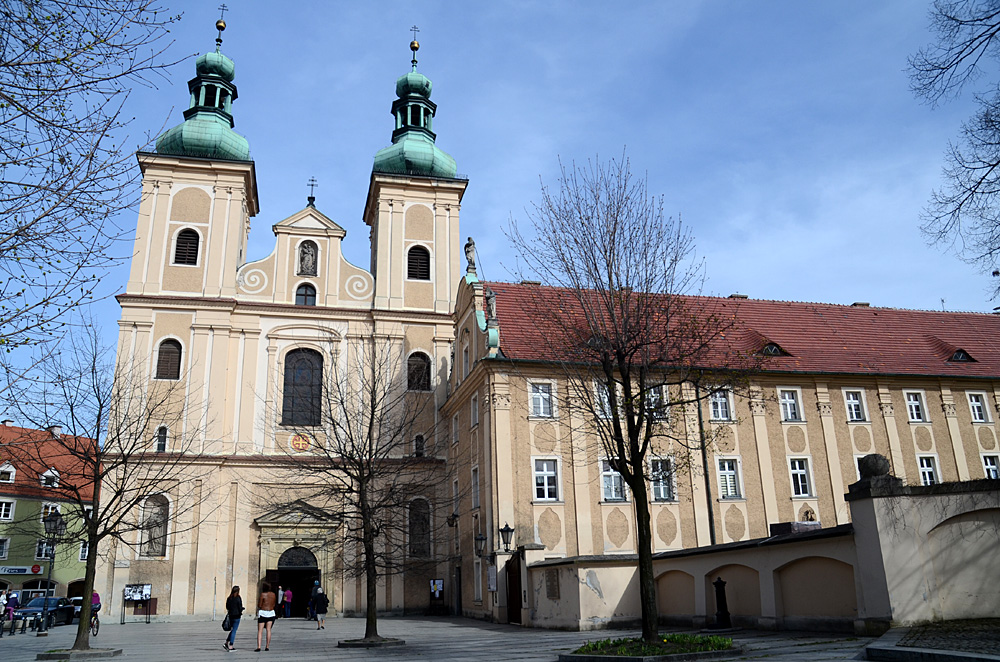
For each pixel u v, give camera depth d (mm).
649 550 16156
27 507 56969
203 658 20344
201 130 43562
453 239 46094
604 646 15906
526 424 32000
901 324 41875
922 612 15992
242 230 45281
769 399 35219
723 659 14219
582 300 18219
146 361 40125
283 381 41875
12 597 40219
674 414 20250
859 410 36781
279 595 38938
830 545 17875
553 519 31266
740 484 33750
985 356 40000
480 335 34250
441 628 29344
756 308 40875
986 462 37281
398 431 32344
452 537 39031
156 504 38906
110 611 36594
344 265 44531
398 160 46438
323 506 39781
